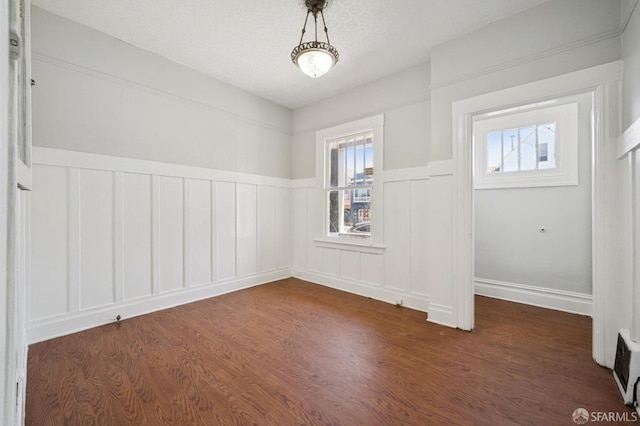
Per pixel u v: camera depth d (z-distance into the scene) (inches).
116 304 112.3
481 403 65.7
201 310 125.1
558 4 88.3
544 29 90.7
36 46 94.0
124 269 114.4
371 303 136.9
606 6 80.9
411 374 77.2
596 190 81.8
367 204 154.1
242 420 60.4
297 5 93.3
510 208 143.7
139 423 59.6
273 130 177.0
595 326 83.0
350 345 93.8
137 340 96.3
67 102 100.3
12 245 28.0
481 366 81.1
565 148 129.0
